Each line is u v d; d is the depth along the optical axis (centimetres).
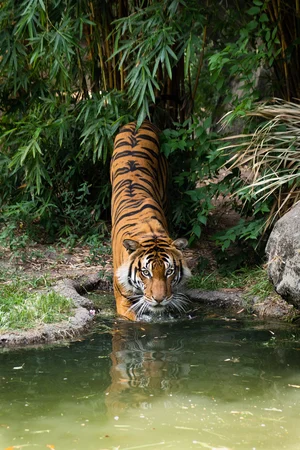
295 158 915
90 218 1168
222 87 1077
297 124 930
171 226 1106
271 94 1125
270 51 954
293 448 478
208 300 936
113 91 1050
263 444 484
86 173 1203
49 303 839
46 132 1098
